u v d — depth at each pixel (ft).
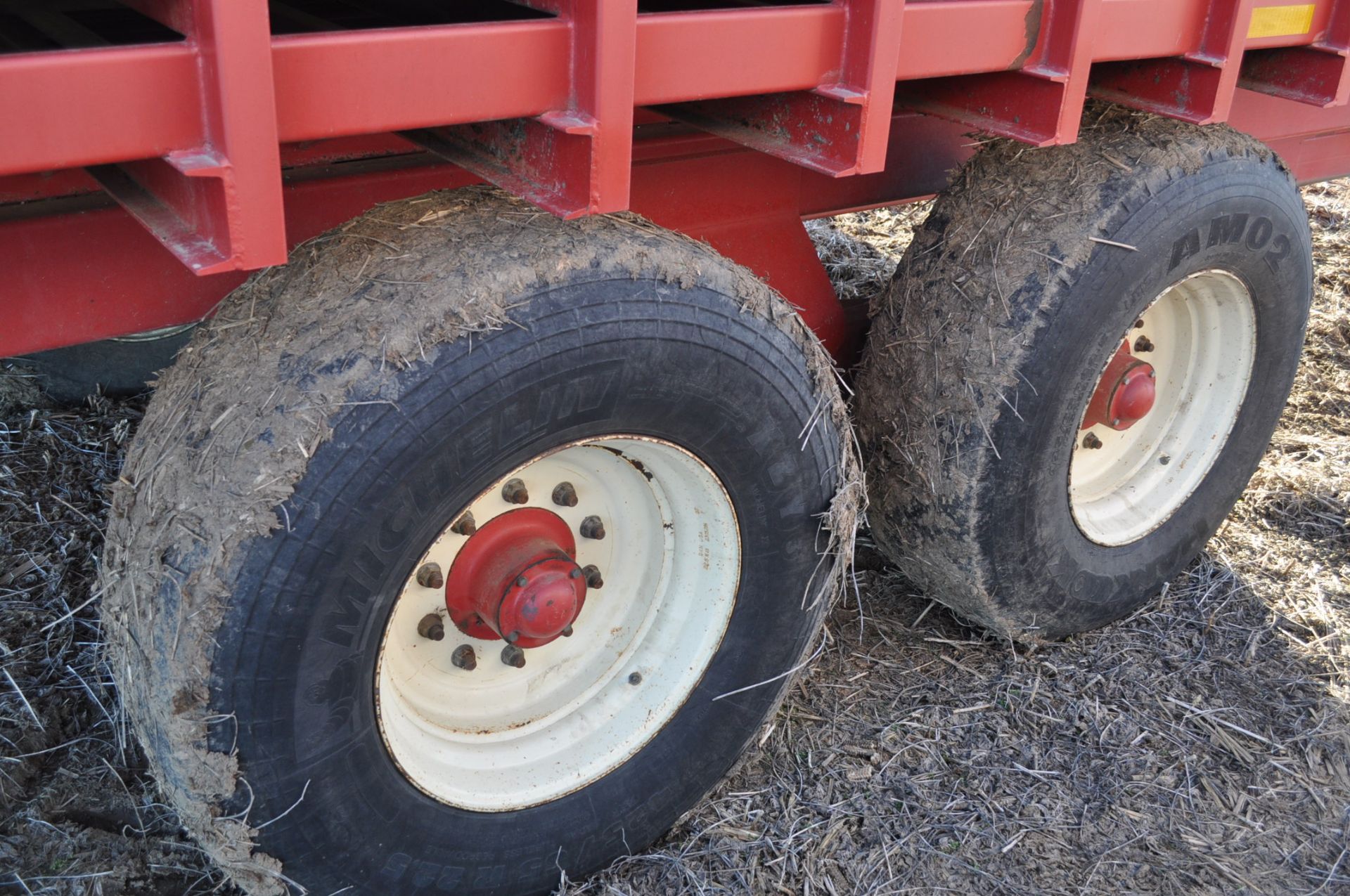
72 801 7.83
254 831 6.03
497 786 7.23
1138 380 9.61
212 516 5.54
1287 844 8.61
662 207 8.48
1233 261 9.32
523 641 6.98
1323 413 14.44
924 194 10.50
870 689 9.67
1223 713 9.75
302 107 4.53
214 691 5.59
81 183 5.98
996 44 6.65
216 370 6.02
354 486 5.57
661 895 7.71
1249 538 12.08
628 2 4.97
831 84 6.06
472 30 4.83
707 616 7.68
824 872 8.02
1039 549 9.15
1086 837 8.51
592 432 6.42
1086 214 8.22
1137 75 8.13
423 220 6.35
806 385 7.18
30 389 10.96
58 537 9.73
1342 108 12.05
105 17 6.54
